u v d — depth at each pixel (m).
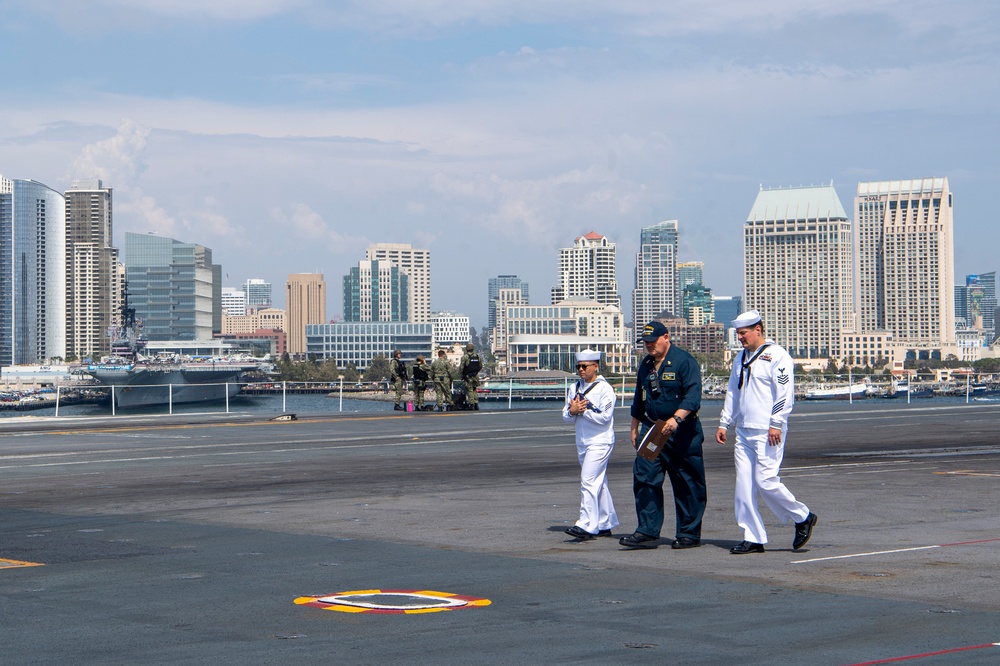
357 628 8.65
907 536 13.30
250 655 7.84
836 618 8.94
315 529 14.20
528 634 8.42
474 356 50.06
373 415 46.53
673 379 12.51
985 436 31.78
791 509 12.22
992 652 7.84
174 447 29.59
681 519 12.70
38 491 19.06
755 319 12.34
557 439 31.72
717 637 8.31
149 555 12.23
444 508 16.23
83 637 8.42
